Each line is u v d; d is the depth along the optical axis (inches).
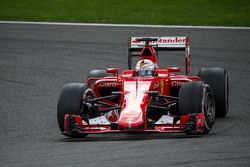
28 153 1444.4
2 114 1973.4
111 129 1604.3
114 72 1747.0
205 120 1601.9
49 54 2938.0
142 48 1931.6
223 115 1865.2
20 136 1674.5
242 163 1277.1
